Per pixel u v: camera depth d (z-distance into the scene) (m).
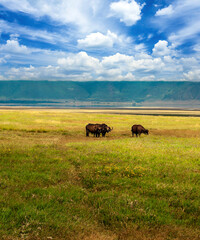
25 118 38.62
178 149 12.93
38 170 7.88
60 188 6.05
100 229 4.22
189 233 4.12
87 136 21.92
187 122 38.75
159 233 4.12
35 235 3.78
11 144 13.18
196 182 6.93
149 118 48.72
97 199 5.41
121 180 6.93
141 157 10.32
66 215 4.54
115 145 14.10
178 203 5.37
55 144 14.59
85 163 9.15
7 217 4.27
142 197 5.66
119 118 47.09
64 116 48.81
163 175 7.67
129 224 4.36
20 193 5.58
